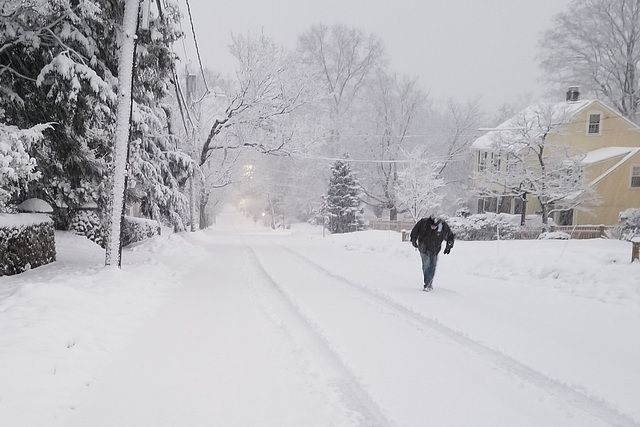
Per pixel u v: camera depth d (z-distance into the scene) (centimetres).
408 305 820
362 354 553
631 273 918
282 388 449
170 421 379
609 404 424
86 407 400
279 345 579
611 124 3356
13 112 1104
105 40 1152
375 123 4725
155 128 1655
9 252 990
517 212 3681
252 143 2967
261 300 855
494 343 600
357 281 1093
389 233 2917
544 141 2958
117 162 985
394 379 477
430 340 616
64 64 955
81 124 1080
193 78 2745
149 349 555
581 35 4106
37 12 998
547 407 420
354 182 4375
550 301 865
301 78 2972
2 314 572
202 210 4038
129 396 424
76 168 1222
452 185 4825
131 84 990
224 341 592
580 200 2967
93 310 659
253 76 2798
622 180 3123
